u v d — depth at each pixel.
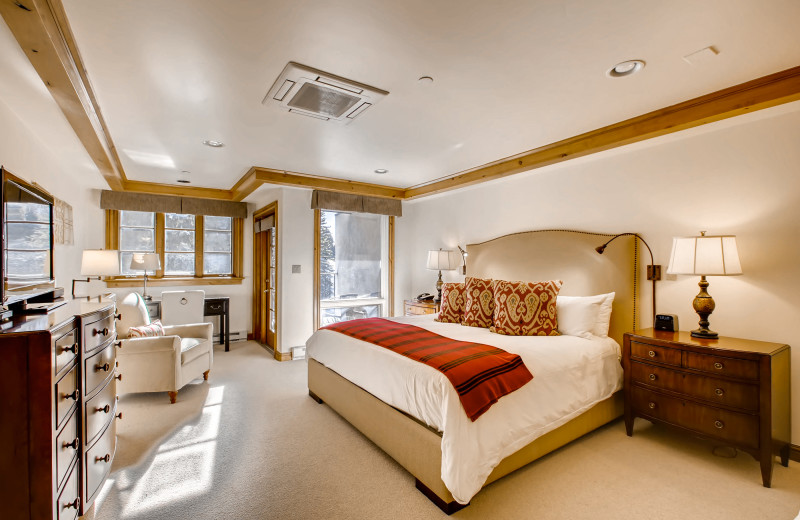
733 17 1.57
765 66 1.98
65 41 1.67
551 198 3.80
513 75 2.07
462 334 3.07
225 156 3.65
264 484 2.09
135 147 3.34
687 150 2.85
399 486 2.09
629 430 2.72
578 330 3.00
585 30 1.67
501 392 2.01
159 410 3.12
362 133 3.00
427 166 4.04
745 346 2.29
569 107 2.49
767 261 2.48
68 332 1.59
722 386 2.25
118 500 1.94
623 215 3.23
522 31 1.67
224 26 1.62
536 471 2.24
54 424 1.42
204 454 2.41
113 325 2.22
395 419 2.24
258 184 4.36
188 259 5.48
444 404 1.86
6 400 1.34
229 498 1.96
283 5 1.49
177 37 1.70
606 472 2.23
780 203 2.43
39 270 2.14
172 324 4.66
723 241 2.44
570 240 3.54
